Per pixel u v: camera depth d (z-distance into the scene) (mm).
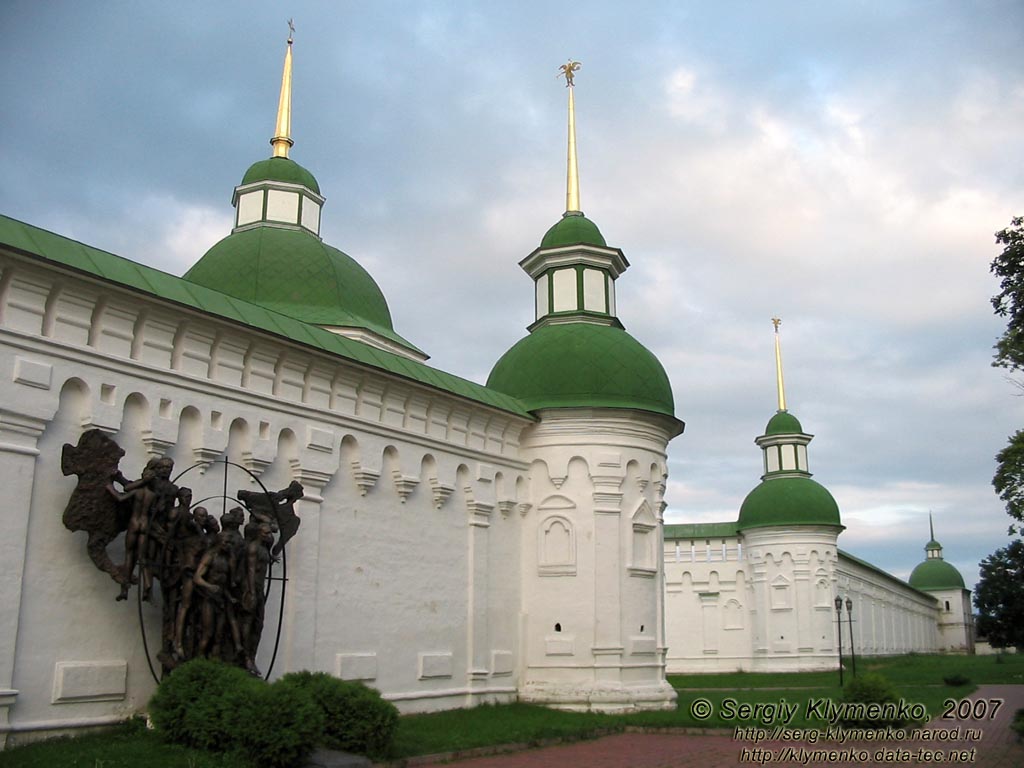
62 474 14023
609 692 23516
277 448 17703
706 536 55906
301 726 12930
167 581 14352
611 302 28938
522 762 15719
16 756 12031
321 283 26453
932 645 100125
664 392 26547
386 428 20406
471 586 22750
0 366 13297
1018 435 27984
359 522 19578
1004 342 26641
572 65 31016
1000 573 61250
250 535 15492
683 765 15727
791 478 55562
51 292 14062
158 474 14367
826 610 53188
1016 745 18812
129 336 15188
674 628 55188
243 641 14898
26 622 13328
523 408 25203
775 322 60375
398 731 16578
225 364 16844
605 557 24531
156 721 13250
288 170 28266
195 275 26500
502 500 24250
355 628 19141
